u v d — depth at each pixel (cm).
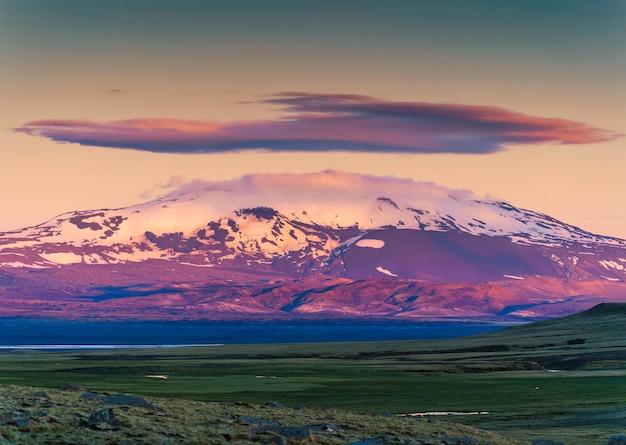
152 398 12256
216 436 9356
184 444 8969
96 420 9519
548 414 15675
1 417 9306
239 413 11281
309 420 11162
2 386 11781
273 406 12381
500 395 19325
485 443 10550
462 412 16250
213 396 18075
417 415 15725
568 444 11731
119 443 8738
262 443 9244
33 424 9088
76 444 8600
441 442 10150
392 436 10306
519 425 14275
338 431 10425
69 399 10756
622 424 14150
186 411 10844
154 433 9225
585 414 15488
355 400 18300
